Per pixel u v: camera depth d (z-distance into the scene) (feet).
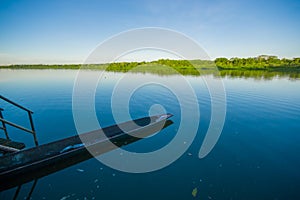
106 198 12.35
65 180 14.33
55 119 30.73
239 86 62.85
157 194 12.72
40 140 22.66
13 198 12.56
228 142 20.86
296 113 31.48
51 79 100.99
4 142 18.39
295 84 67.77
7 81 91.20
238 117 29.84
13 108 37.32
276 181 14.03
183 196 12.50
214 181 14.07
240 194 12.69
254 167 15.92
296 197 12.41
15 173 13.97
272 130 24.36
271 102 39.65
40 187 13.61
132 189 13.23
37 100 44.73
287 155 17.85
